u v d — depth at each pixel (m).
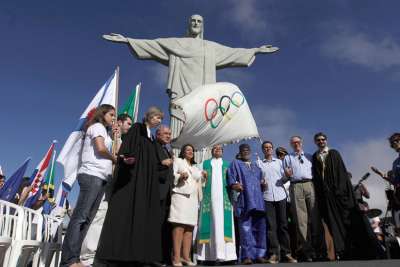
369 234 5.88
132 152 4.16
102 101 6.31
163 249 5.12
